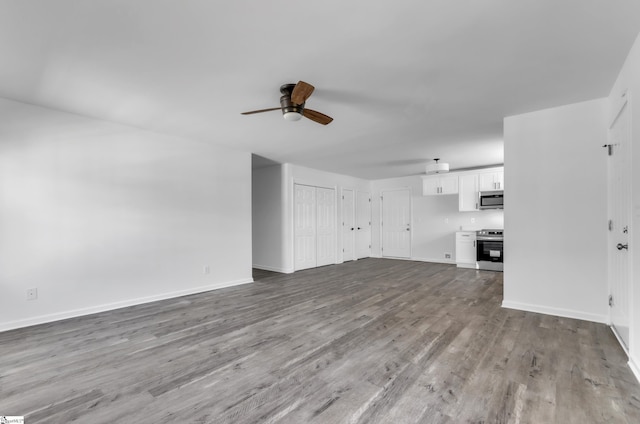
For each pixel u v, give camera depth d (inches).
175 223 159.2
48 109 119.6
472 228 263.0
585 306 115.5
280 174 237.3
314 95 108.3
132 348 95.0
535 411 62.6
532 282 126.3
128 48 78.5
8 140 111.1
